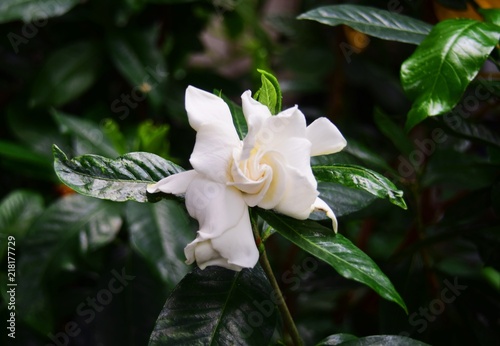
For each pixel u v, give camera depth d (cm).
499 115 74
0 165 75
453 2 59
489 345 58
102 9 73
